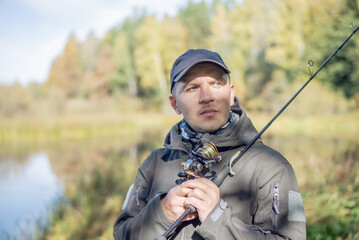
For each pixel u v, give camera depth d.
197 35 42.50
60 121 25.92
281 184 1.16
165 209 1.20
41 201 6.63
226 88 1.31
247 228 1.12
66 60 56.62
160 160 1.48
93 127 24.86
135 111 36.25
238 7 32.38
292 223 1.11
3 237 4.61
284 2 23.08
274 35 24.08
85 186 6.21
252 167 1.22
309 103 15.29
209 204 1.11
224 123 1.31
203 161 1.20
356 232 3.05
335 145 8.42
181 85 1.32
